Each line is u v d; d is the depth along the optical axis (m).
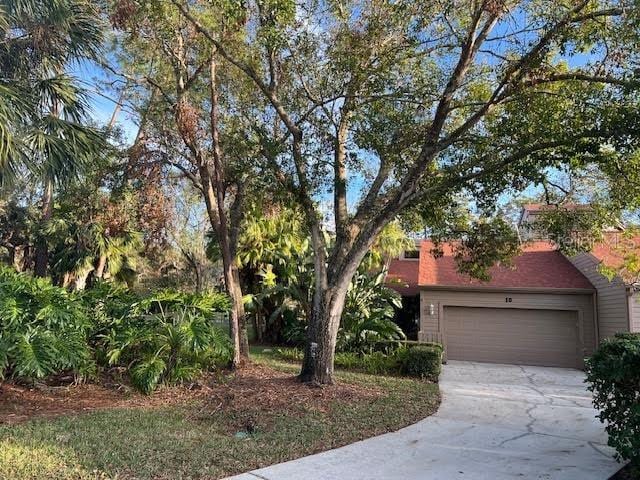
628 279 13.38
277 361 13.44
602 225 10.57
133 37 9.99
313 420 7.31
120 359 9.45
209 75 11.15
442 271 18.19
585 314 16.47
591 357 5.96
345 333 14.10
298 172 9.70
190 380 9.31
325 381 9.23
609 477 5.35
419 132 9.52
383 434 6.98
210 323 9.97
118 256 18.80
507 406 9.15
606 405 5.92
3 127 8.48
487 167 8.41
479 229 10.88
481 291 17.11
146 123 11.68
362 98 9.17
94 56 11.22
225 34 9.80
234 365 10.78
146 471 5.09
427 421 7.80
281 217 15.82
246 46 9.91
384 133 9.53
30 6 9.59
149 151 11.42
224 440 6.29
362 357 13.50
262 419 7.23
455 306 17.33
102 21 10.67
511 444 6.64
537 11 7.84
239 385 9.24
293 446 6.20
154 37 10.28
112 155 11.66
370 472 5.42
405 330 20.42
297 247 18.03
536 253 19.70
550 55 8.40
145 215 11.58
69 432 6.24
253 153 10.27
